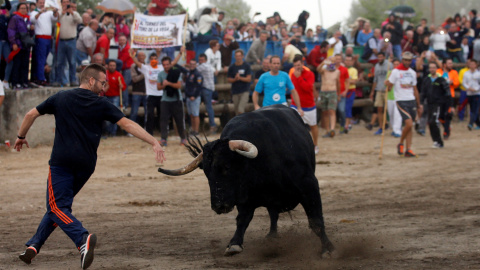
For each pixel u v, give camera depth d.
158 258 7.66
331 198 12.16
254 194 7.44
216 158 6.73
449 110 22.39
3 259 7.60
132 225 9.83
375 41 27.91
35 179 14.25
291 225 9.73
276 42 25.67
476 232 8.62
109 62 20.23
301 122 8.48
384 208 11.02
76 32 20.30
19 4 18.27
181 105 19.77
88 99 7.00
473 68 26.53
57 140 6.97
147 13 23.14
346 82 23.86
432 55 25.05
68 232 6.60
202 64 22.09
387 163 17.14
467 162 17.20
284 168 7.45
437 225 9.30
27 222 10.10
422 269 6.69
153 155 18.11
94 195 12.59
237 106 22.58
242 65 22.28
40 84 19.38
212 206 6.74
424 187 13.22
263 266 7.17
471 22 32.97
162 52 22.11
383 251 7.67
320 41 28.44
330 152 19.31
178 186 13.70
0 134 18.59
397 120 23.47
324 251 7.55
